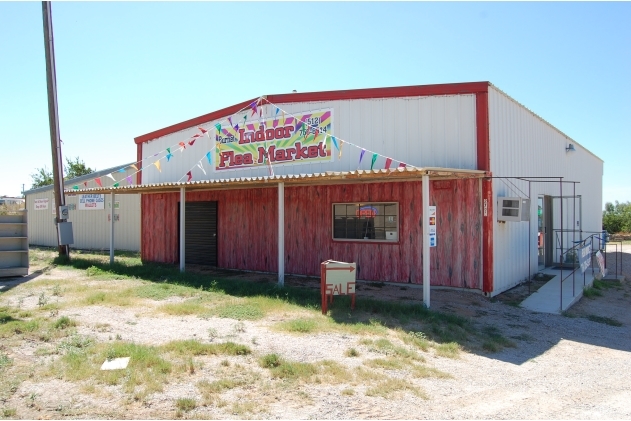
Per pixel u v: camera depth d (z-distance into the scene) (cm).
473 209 996
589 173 1977
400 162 1019
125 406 425
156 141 1612
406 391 488
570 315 891
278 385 486
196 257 1466
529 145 1242
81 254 1878
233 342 615
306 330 684
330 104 1182
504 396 496
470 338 710
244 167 1355
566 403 484
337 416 423
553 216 1473
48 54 1536
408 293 1002
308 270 1223
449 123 1020
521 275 1177
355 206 1157
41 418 399
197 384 478
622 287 1255
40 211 2386
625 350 695
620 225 3478
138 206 1980
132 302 865
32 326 667
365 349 614
